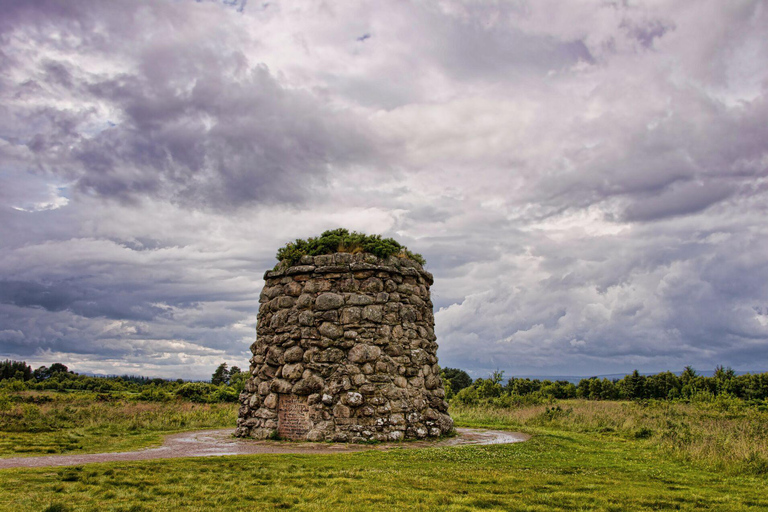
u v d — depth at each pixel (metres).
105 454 16.09
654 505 10.95
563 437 23.11
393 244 24.98
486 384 52.59
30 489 10.62
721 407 42.41
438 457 16.28
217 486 11.55
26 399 39.22
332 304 22.09
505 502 10.76
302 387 21.17
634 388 71.62
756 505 11.21
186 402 42.91
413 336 23.08
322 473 13.25
